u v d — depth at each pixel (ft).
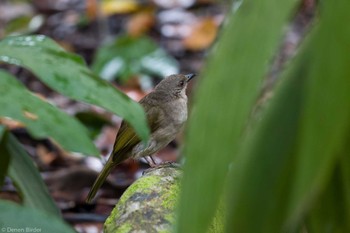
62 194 40.16
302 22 44.24
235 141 6.98
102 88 12.30
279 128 7.30
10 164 17.85
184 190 7.21
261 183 7.26
